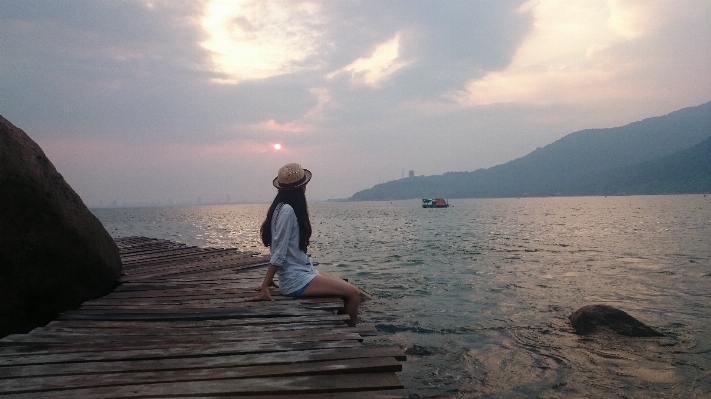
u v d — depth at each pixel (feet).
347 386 9.97
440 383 18.29
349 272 47.26
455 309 30.04
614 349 21.76
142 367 11.06
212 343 12.91
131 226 175.73
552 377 18.70
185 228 156.15
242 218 264.93
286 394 9.70
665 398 16.61
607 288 36.06
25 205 16.67
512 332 24.79
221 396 9.53
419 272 46.37
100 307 17.93
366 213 307.99
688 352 21.13
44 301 18.75
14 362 11.35
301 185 17.53
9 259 16.81
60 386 9.87
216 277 25.46
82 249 19.42
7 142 16.11
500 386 17.93
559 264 49.88
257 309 16.85
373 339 23.91
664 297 32.45
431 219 187.93
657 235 85.76
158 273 26.91
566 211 246.68
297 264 18.06
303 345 12.71
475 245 73.56
